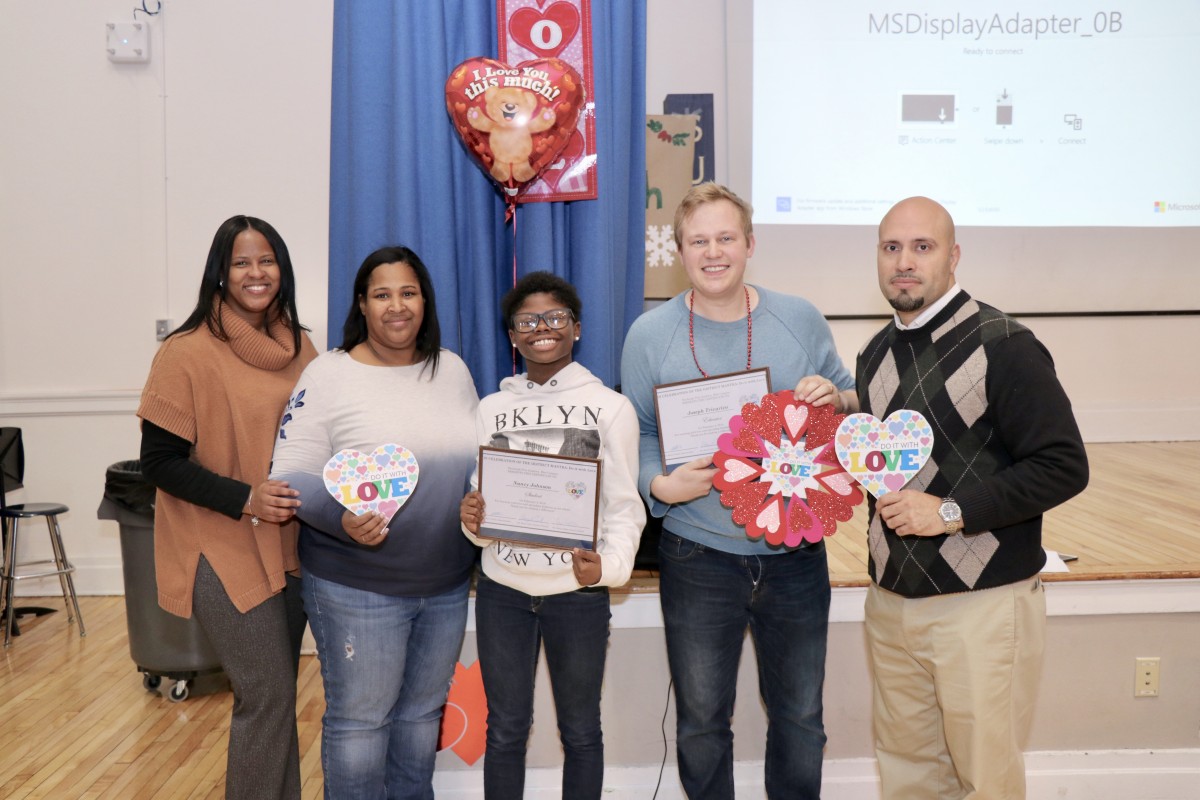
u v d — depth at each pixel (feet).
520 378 5.94
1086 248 14.02
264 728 5.81
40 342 12.66
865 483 5.38
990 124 13.67
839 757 7.60
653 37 13.03
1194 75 13.74
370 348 5.93
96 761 8.10
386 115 8.09
